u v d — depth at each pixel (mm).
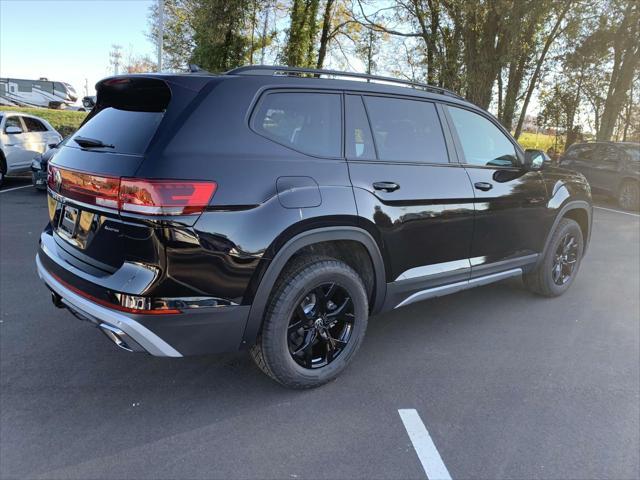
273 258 2633
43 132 11406
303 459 2455
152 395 2986
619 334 4074
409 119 3469
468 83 14195
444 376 3314
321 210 2781
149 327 2402
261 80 2801
